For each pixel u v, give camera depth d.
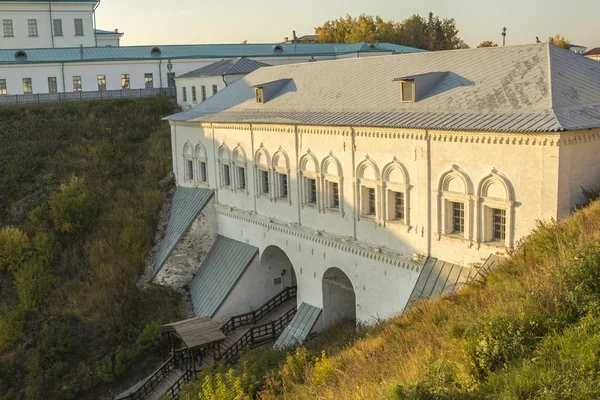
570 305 16.08
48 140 58.50
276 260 43.50
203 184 49.06
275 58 82.00
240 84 49.88
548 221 23.23
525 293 17.27
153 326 40.88
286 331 37.56
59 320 41.88
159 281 45.84
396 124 28.66
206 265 46.69
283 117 37.72
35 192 52.19
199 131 47.97
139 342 40.12
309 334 36.03
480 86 28.42
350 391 17.50
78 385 37.88
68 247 47.34
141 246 47.62
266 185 41.06
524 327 15.48
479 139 25.23
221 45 84.00
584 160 23.47
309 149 35.34
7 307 42.47
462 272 26.75
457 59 32.00
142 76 77.88
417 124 27.69
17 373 38.66
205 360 37.03
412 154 28.55
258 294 43.12
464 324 17.53
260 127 39.66
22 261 45.06
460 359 15.41
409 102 30.64
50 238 47.22
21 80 71.88
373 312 32.62
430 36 127.75
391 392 13.81
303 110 37.47
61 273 45.22
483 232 25.97
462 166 26.22
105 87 76.19
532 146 23.39
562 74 26.56
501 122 24.48
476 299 19.88
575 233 20.30
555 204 22.92
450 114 27.45
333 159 33.53
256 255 42.56
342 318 37.56
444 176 27.20
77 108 64.81
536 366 13.88
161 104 67.31
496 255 25.39
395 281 30.81
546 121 23.00
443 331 18.47
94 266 45.75
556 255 19.81
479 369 14.54
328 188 34.66
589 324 14.73
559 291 16.55
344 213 33.47
